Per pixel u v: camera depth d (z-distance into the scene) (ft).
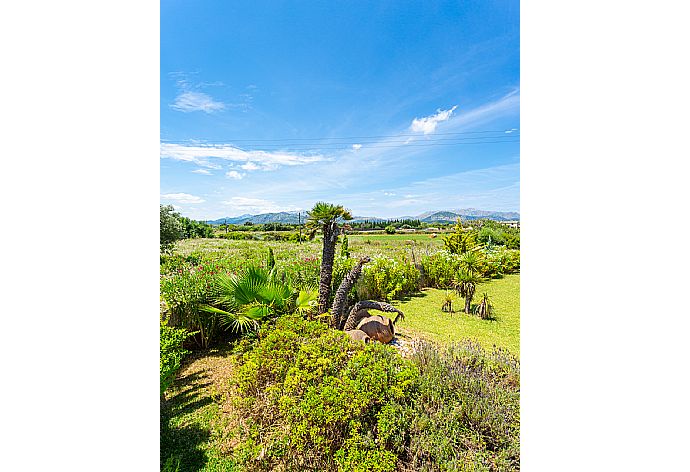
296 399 7.23
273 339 8.90
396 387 6.97
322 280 13.85
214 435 8.35
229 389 10.28
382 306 13.67
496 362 9.30
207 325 14.08
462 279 19.76
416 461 6.07
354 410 6.42
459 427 6.82
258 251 31.37
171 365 8.87
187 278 14.32
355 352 8.32
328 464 6.50
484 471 5.75
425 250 35.01
